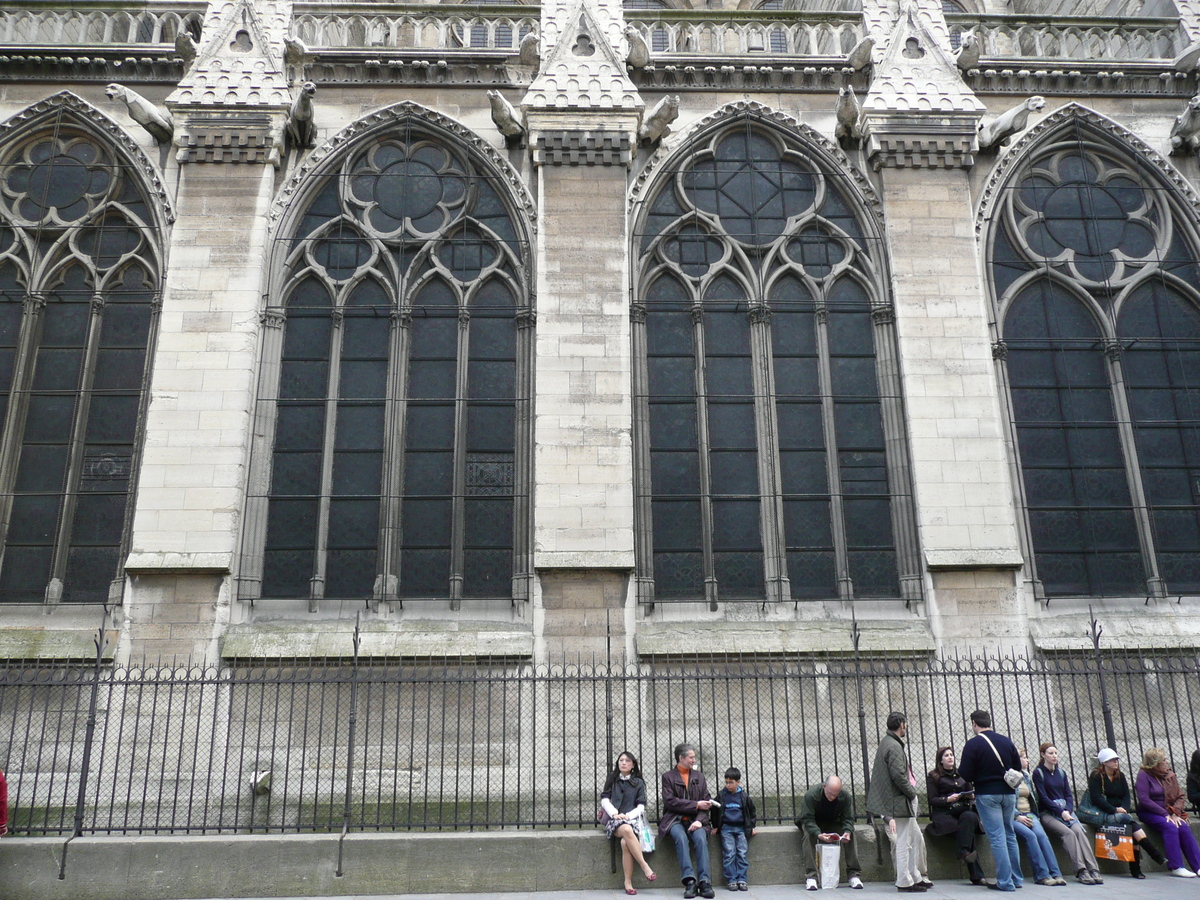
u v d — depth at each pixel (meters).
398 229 18.66
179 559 15.71
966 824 12.48
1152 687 16.30
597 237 17.75
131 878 12.08
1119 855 12.75
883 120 18.69
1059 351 18.50
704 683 15.80
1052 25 20.70
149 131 18.22
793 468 17.72
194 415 16.45
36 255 18.09
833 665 16.02
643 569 16.73
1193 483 18.02
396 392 17.56
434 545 17.02
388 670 15.67
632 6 26.77
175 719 15.11
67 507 16.80
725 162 19.36
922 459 16.94
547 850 12.53
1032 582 16.95
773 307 18.52
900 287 17.91
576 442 16.59
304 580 16.70
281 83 18.27
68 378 17.64
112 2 19.59
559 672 15.57
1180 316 18.89
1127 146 19.48
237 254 17.39
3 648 15.49
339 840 12.35
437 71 19.17
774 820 13.24
